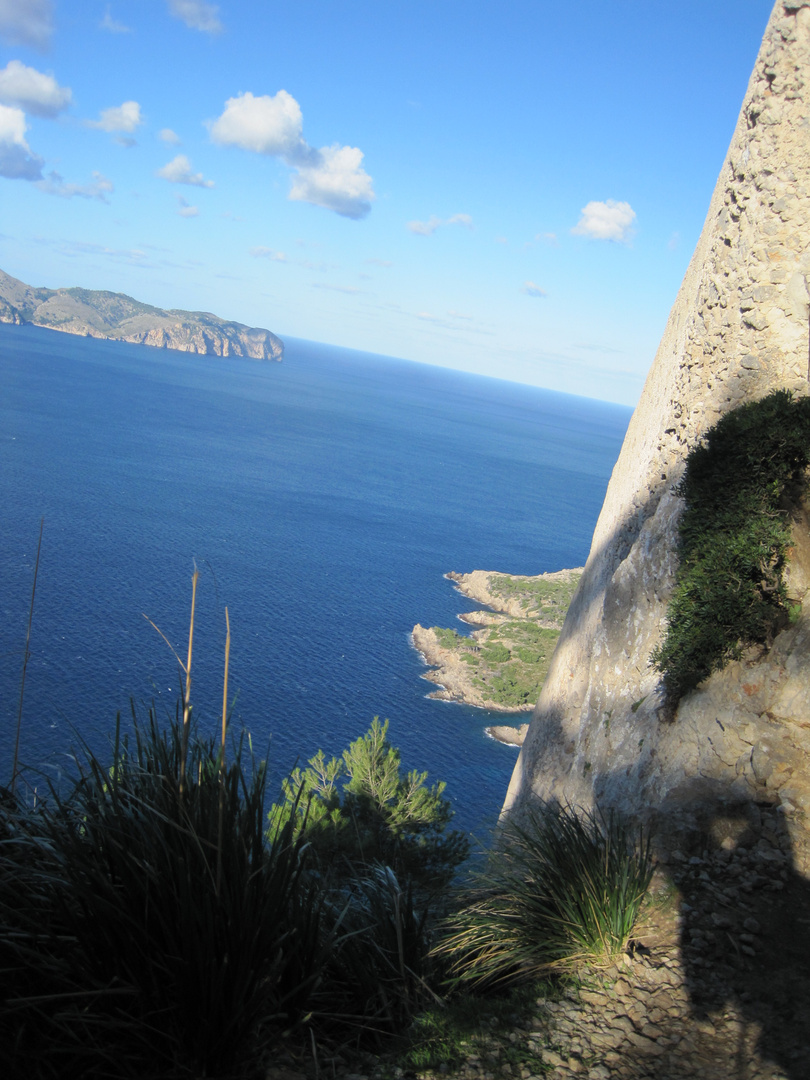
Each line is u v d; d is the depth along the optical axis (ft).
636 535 27.22
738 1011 10.89
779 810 15.58
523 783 30.63
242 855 8.98
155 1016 8.32
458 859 30.83
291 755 145.89
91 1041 7.89
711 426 22.59
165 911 8.42
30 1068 7.80
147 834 8.92
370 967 11.23
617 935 12.23
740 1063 9.81
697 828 16.06
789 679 17.11
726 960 12.14
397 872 19.79
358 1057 9.68
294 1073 8.94
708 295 24.14
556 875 12.89
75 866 8.35
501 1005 10.91
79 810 9.44
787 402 19.71
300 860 9.62
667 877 14.79
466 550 410.11
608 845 13.41
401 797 38.11
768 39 21.83
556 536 493.77
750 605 18.29
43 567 242.99
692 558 20.02
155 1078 7.96
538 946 12.06
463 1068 9.46
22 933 7.98
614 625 24.50
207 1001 8.20
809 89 20.45
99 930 8.30
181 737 9.50
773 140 21.30
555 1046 10.04
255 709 167.32
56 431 519.60
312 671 201.05
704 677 18.89
